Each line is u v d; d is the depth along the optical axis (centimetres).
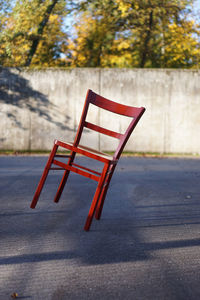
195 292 134
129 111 238
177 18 1005
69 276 145
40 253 171
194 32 1045
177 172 523
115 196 333
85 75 813
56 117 816
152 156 770
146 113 820
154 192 358
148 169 551
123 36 1030
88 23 978
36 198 245
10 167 524
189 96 818
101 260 165
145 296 129
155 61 1104
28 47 920
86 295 129
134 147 823
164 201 315
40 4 850
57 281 140
